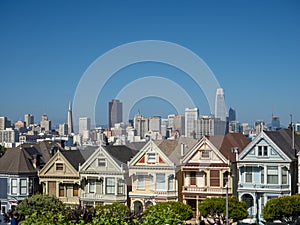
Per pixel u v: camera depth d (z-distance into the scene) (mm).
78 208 27625
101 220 25781
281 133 66062
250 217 62156
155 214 27906
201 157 62188
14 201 68812
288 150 62656
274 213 55625
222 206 56094
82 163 68062
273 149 61438
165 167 61031
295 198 55906
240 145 65812
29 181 69312
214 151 61625
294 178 62719
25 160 70312
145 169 61906
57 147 73688
